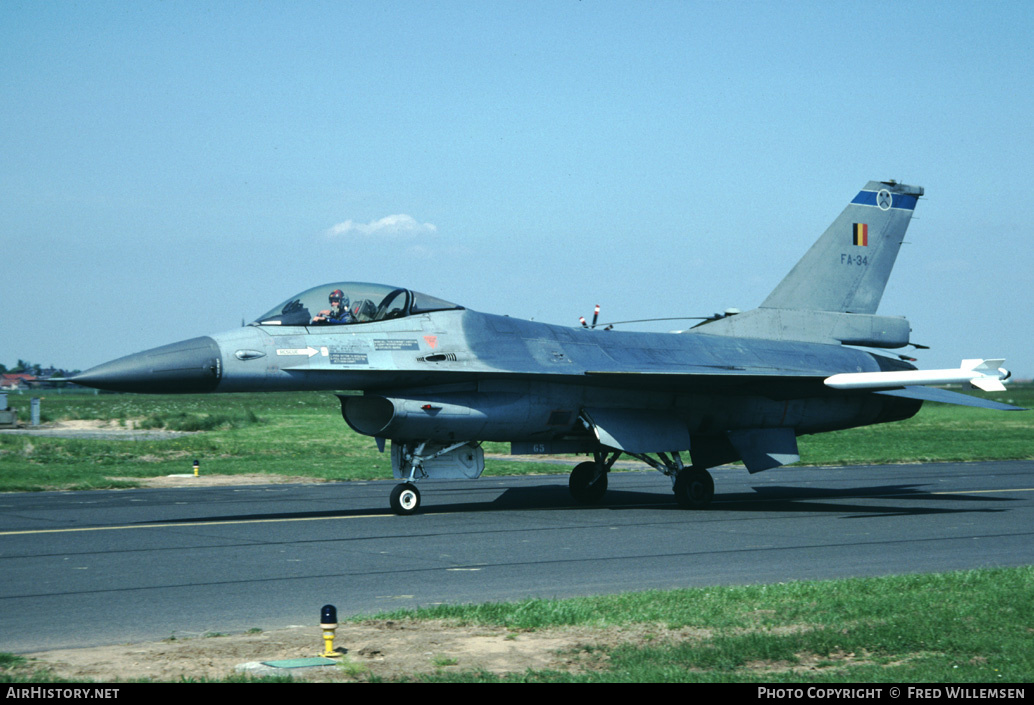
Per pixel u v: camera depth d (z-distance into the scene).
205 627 31.08
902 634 28.36
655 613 31.23
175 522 61.03
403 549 49.09
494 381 68.44
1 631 30.41
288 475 100.31
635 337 77.69
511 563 44.50
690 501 71.75
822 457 128.75
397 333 65.94
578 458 131.88
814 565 43.72
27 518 63.34
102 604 34.84
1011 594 33.34
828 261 87.75
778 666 25.89
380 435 65.25
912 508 70.38
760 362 80.19
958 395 79.62
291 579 40.25
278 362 61.19
